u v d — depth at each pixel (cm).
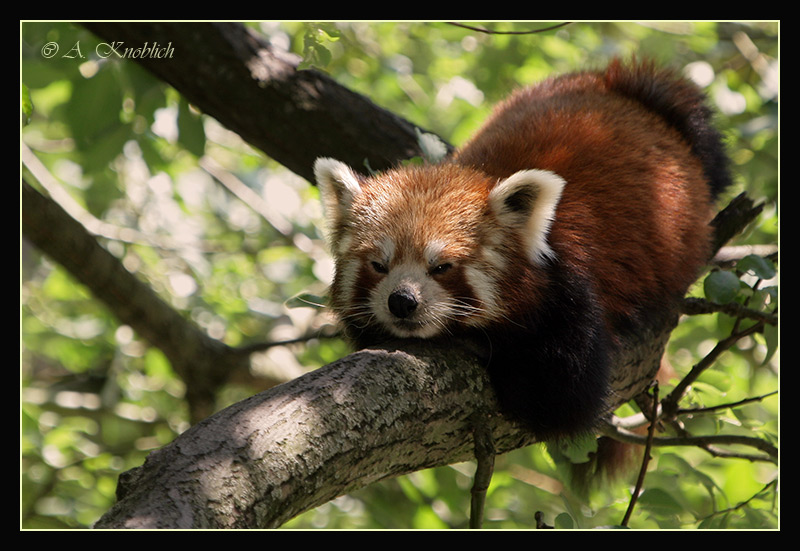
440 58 1484
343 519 1222
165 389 1383
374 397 543
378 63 1461
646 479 847
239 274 1443
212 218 1598
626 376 812
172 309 1189
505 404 687
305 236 1431
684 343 1253
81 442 1305
